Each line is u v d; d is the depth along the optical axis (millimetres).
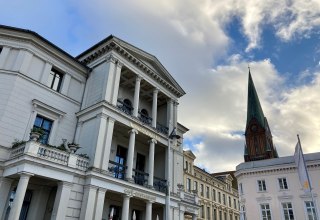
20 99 19719
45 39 21844
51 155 17688
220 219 62156
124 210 20594
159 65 28797
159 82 28875
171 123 28953
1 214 16531
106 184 19812
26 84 20359
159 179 26000
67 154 18531
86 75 25234
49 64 22547
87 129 22016
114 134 25047
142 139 26484
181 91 31625
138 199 23375
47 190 19469
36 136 17188
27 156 16062
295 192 38156
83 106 23812
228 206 67438
